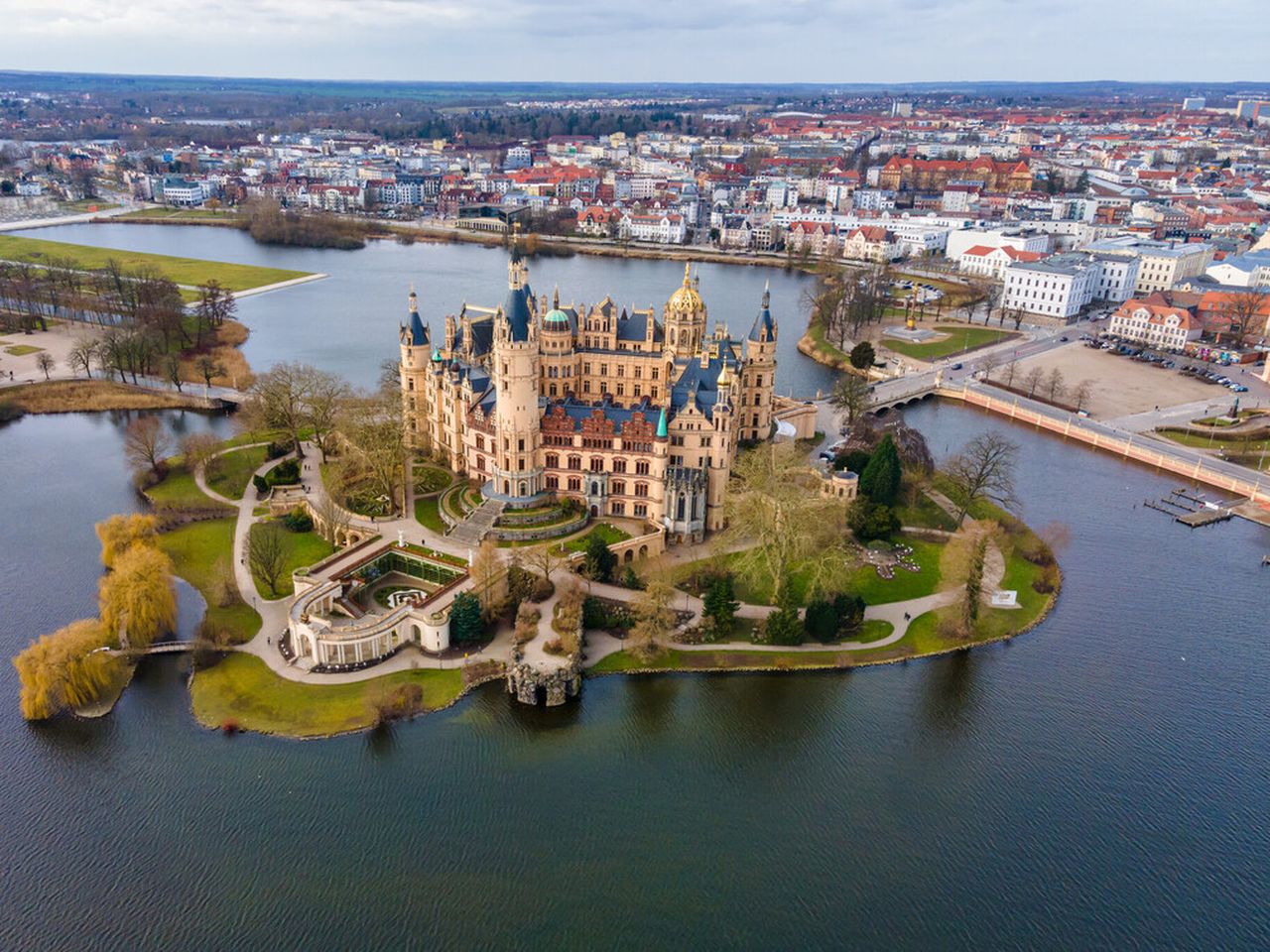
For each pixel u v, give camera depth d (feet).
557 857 421.18
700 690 540.52
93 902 390.83
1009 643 594.65
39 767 466.70
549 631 563.89
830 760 490.90
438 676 537.24
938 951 382.22
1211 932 394.93
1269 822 453.99
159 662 552.00
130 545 640.58
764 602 621.72
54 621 589.73
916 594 639.76
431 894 398.21
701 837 436.76
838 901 403.75
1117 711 533.14
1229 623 624.18
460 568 614.34
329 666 541.75
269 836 426.51
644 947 377.50
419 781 462.60
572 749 491.72
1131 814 457.68
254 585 625.00
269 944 372.58
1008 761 492.95
